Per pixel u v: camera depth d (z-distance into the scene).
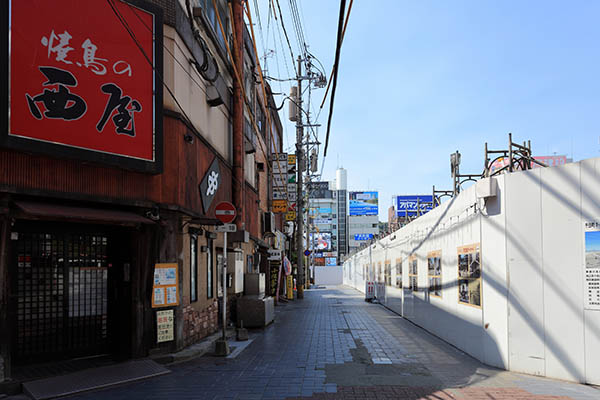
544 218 8.12
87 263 8.39
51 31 7.04
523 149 9.43
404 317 17.31
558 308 7.83
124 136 7.96
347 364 8.76
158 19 8.62
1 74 6.40
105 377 7.22
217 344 9.46
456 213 10.83
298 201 29.17
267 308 14.63
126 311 8.59
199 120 11.16
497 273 8.62
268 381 7.38
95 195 7.72
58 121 7.04
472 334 9.62
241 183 14.34
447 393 6.69
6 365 6.52
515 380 7.56
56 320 7.93
